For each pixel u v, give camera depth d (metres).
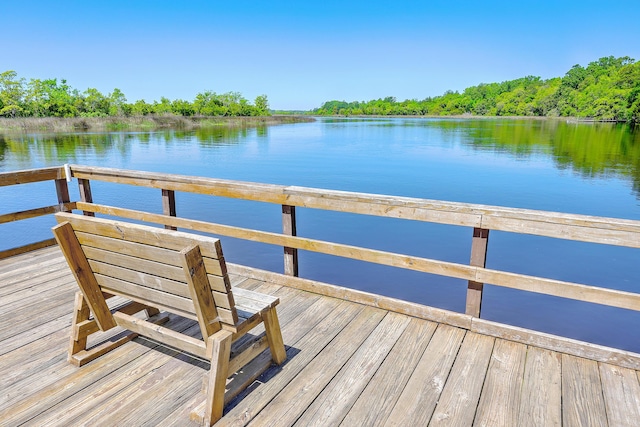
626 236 1.97
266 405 1.84
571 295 2.14
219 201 10.38
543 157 21.02
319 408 1.82
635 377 2.02
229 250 6.85
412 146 27.39
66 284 3.26
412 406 1.82
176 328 2.50
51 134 34.16
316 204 2.81
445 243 7.27
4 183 3.63
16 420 1.73
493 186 13.09
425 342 2.37
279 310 2.79
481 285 2.42
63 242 1.88
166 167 16.53
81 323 2.16
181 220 3.46
